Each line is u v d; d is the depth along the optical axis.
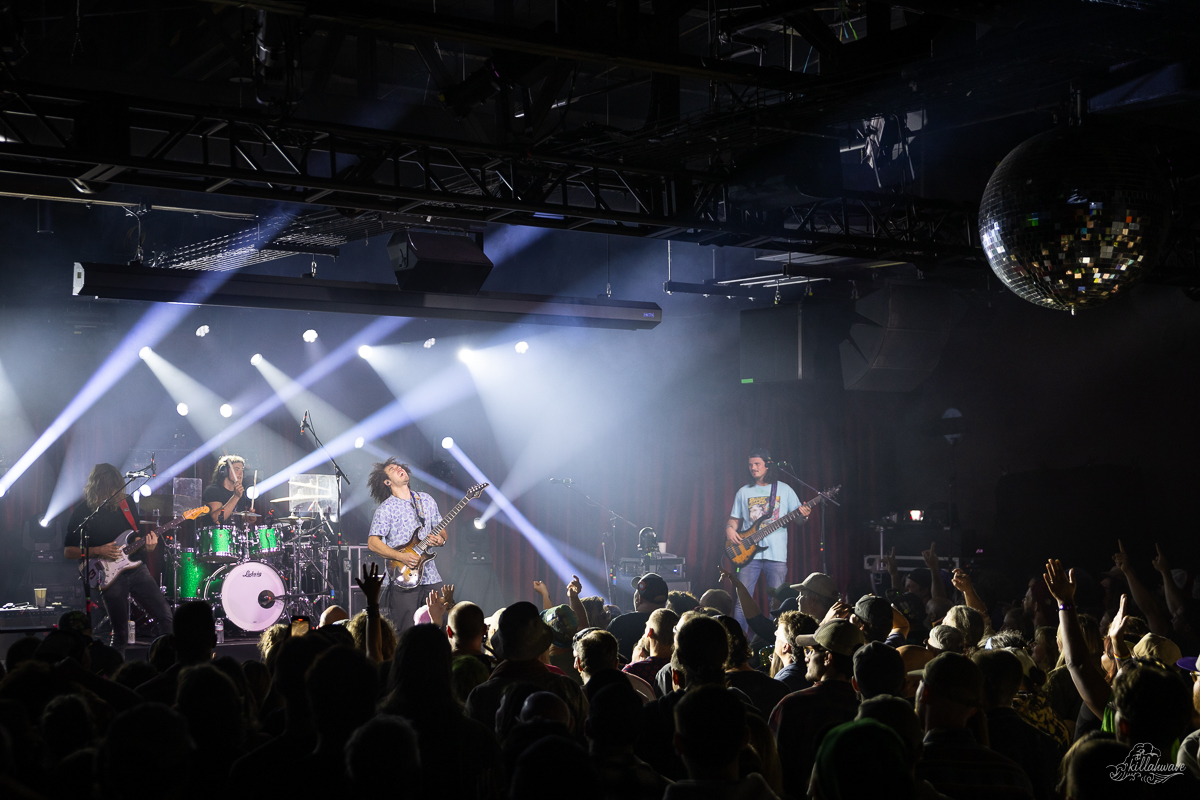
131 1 8.19
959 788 2.50
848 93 5.45
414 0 8.20
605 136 6.36
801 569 11.34
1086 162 2.77
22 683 2.87
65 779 2.08
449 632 3.91
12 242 9.39
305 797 2.16
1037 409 10.43
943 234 7.92
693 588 11.57
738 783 2.20
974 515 10.86
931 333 9.28
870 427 11.45
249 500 10.88
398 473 7.79
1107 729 2.85
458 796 2.48
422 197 5.80
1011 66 4.80
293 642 2.41
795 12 5.28
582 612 4.98
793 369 9.26
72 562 10.61
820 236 6.95
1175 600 5.75
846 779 1.86
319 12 4.14
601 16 5.27
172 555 9.39
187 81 6.43
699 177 6.62
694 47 9.02
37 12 7.91
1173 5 4.10
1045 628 4.40
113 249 9.29
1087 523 9.74
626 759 2.43
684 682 3.10
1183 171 6.81
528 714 2.66
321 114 6.69
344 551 10.14
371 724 1.96
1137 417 9.68
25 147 4.88
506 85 5.91
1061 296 2.91
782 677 3.84
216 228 8.75
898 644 4.34
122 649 8.16
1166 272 7.72
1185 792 2.28
